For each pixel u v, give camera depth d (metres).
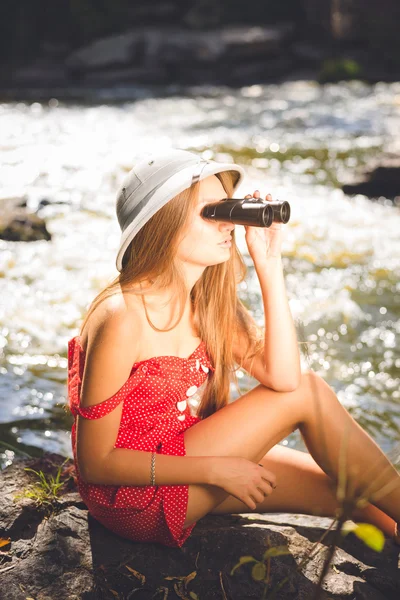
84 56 18.42
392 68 18.36
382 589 2.43
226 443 2.42
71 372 2.46
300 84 17.67
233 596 2.34
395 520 2.52
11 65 19.45
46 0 20.11
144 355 2.36
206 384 2.64
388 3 18.61
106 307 2.27
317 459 2.54
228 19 20.39
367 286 5.94
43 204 7.74
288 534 2.61
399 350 4.89
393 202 8.45
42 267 6.00
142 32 19.28
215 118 13.48
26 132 11.62
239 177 2.48
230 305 2.55
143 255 2.34
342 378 4.50
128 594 2.32
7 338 4.77
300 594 2.34
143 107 14.56
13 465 2.94
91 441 2.29
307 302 5.54
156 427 2.40
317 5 19.64
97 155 10.17
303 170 9.73
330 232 7.19
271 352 2.51
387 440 3.82
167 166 2.35
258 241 2.57
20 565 2.40
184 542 2.51
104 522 2.51
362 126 12.72
